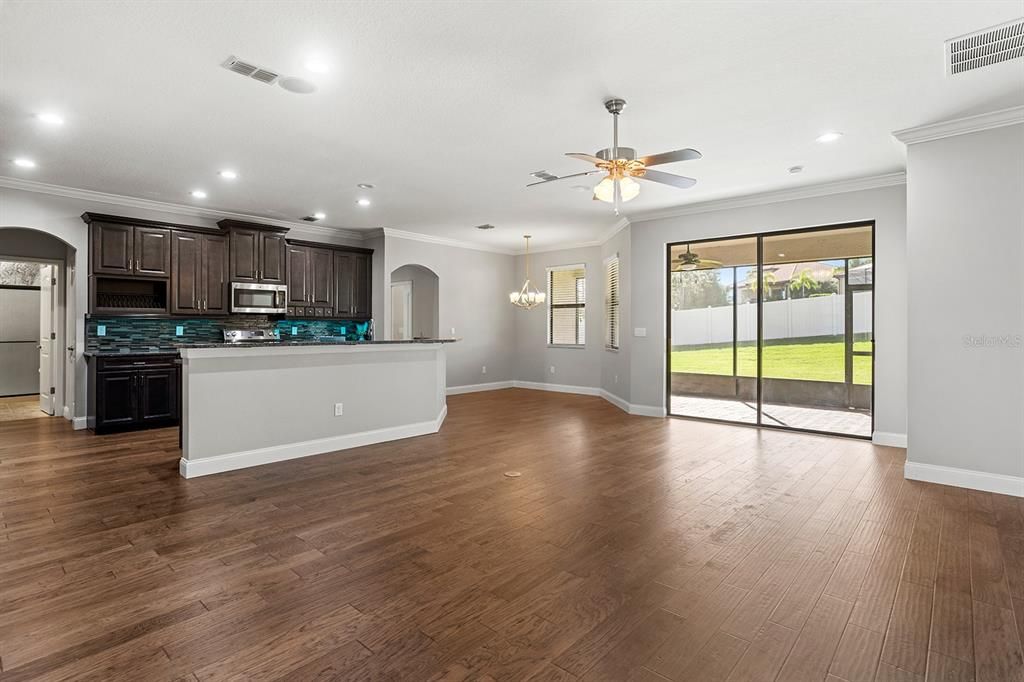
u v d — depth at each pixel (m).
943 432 3.99
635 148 4.45
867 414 5.59
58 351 6.61
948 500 3.61
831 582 2.45
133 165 4.88
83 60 2.96
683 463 4.57
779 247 6.10
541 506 3.47
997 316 3.80
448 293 9.04
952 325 3.95
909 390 4.12
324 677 1.78
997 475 3.79
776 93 3.42
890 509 3.43
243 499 3.60
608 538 2.96
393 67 3.06
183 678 1.77
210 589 2.37
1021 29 2.68
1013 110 3.66
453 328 9.12
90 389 5.79
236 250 6.82
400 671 1.81
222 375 4.27
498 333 9.91
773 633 2.04
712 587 2.40
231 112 3.68
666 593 2.35
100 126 3.93
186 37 2.73
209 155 4.60
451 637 2.01
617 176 3.54
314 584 2.43
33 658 1.87
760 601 2.28
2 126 3.92
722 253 6.50
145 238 6.14
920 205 4.06
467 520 3.22
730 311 6.46
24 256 6.27
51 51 2.86
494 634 2.03
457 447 5.14
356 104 3.56
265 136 4.15
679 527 3.12
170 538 2.94
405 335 9.88
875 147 4.45
